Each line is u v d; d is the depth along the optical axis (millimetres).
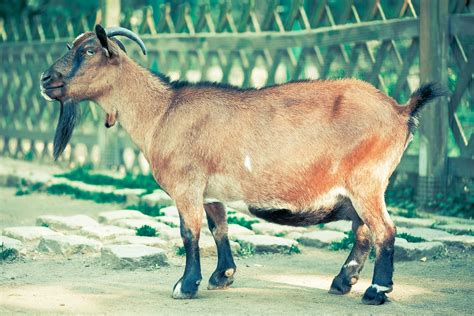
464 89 10922
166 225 9992
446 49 10906
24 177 14672
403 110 6668
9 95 18500
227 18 14109
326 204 6617
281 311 6344
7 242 8812
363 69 12117
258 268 8227
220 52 14227
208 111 6777
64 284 7320
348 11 12297
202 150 6711
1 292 6957
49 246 8812
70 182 14188
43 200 13117
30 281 7465
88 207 12391
